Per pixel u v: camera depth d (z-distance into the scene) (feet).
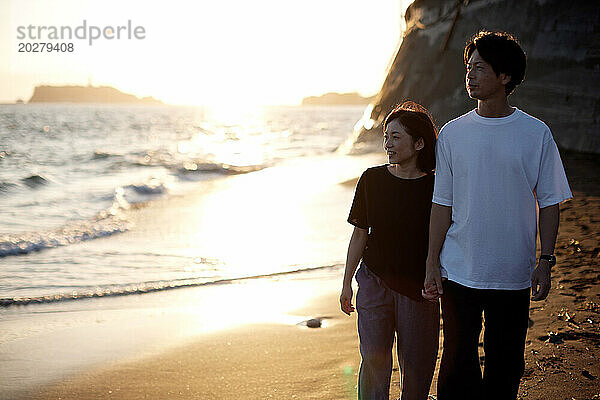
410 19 93.20
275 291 22.65
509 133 8.46
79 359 15.40
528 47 65.21
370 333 9.57
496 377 8.82
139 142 188.34
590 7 60.64
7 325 18.79
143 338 17.11
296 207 46.70
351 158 90.63
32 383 13.78
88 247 33.30
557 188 8.47
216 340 16.70
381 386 9.60
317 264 27.58
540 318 15.52
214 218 43.19
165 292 23.12
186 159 116.16
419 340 9.47
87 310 20.63
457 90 75.51
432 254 9.04
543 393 11.14
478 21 75.15
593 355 12.86
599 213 30.60
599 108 55.42
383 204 9.45
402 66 92.53
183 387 13.24
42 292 23.58
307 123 443.32
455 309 8.91
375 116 99.04
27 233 38.06
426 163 9.28
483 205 8.54
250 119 576.61
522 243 8.57
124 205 52.85
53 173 86.02
